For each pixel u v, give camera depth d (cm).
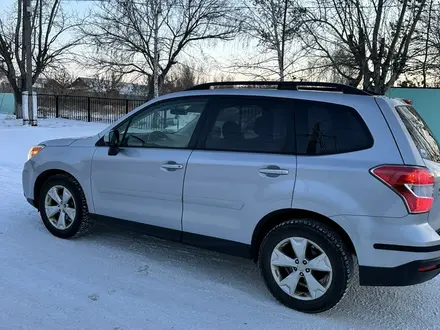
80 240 540
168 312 376
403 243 343
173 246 536
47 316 360
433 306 406
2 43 2639
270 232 394
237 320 367
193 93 455
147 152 465
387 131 360
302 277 382
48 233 558
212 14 2505
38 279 427
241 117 421
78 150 522
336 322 371
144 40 2464
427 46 1888
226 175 411
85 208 521
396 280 351
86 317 361
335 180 364
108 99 2627
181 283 434
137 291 412
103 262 476
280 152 394
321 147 379
